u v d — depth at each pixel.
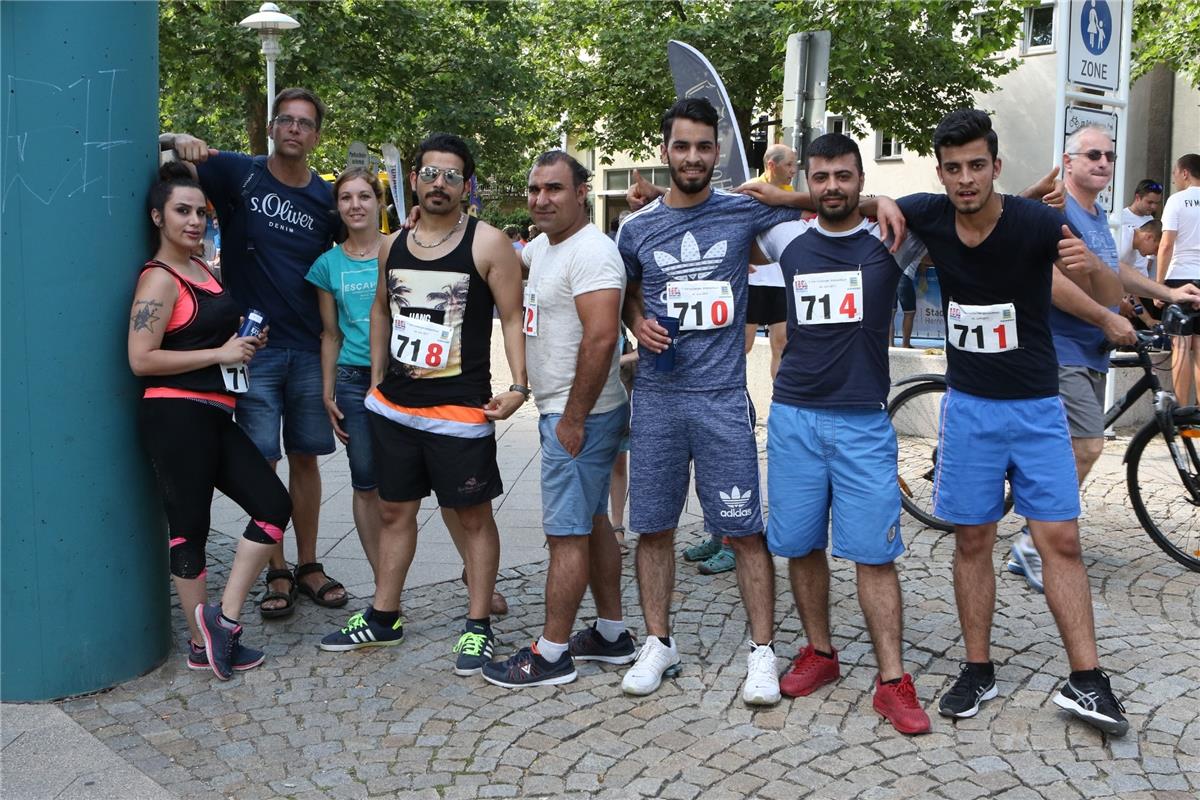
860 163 3.49
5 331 3.64
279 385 4.70
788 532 3.70
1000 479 3.60
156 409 3.91
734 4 18.66
